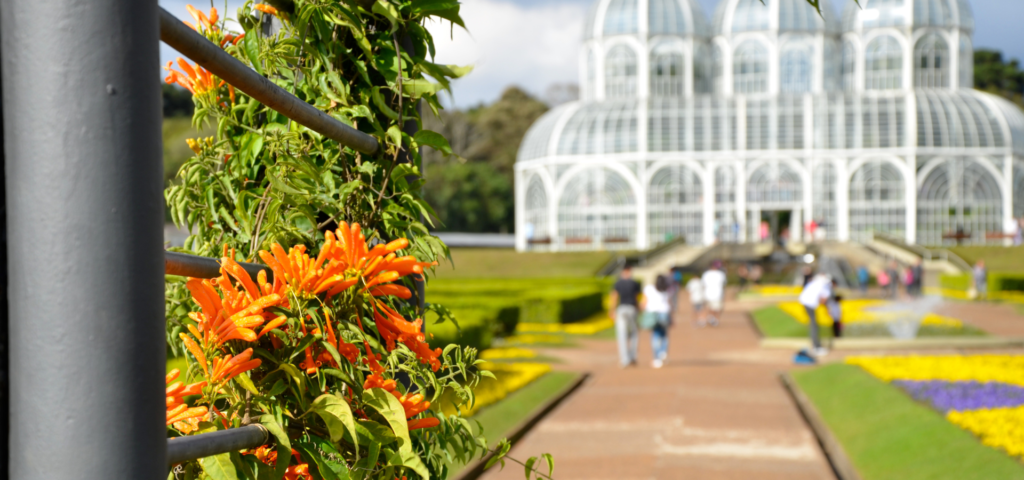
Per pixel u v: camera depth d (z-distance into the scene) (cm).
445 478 209
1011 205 5347
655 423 1042
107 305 106
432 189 7350
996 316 2677
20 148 106
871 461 805
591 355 1850
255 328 153
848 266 4772
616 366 1647
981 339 1862
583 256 5069
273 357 155
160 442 111
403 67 209
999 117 5384
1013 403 966
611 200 5559
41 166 105
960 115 5384
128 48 107
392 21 201
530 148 5984
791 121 5419
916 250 4762
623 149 5528
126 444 107
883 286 3684
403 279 204
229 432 140
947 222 5328
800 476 784
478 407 1027
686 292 4138
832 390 1181
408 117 218
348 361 169
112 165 106
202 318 157
